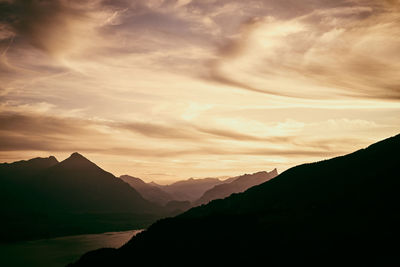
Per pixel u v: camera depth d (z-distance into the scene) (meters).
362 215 143.75
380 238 118.62
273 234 143.75
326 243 124.44
